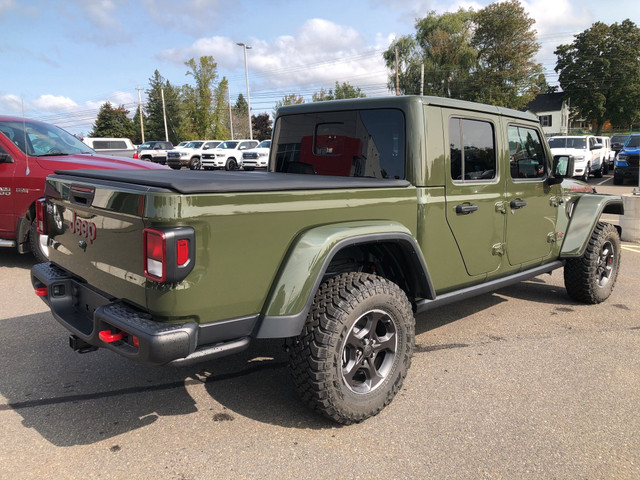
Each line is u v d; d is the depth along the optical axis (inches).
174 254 85.3
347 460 99.8
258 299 99.6
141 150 1192.2
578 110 2445.9
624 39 2304.4
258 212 96.0
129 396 124.3
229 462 98.7
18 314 183.6
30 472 94.9
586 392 129.1
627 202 357.7
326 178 122.2
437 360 148.6
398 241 117.6
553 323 182.1
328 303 104.7
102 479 93.1
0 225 244.4
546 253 178.7
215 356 95.2
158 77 2746.1
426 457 101.1
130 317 92.1
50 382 131.2
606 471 97.7
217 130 1936.5
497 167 150.1
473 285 150.1
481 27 2031.3
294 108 159.2
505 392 128.9
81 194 106.5
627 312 195.3
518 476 95.7
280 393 126.7
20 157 241.4
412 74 2036.2
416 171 126.3
